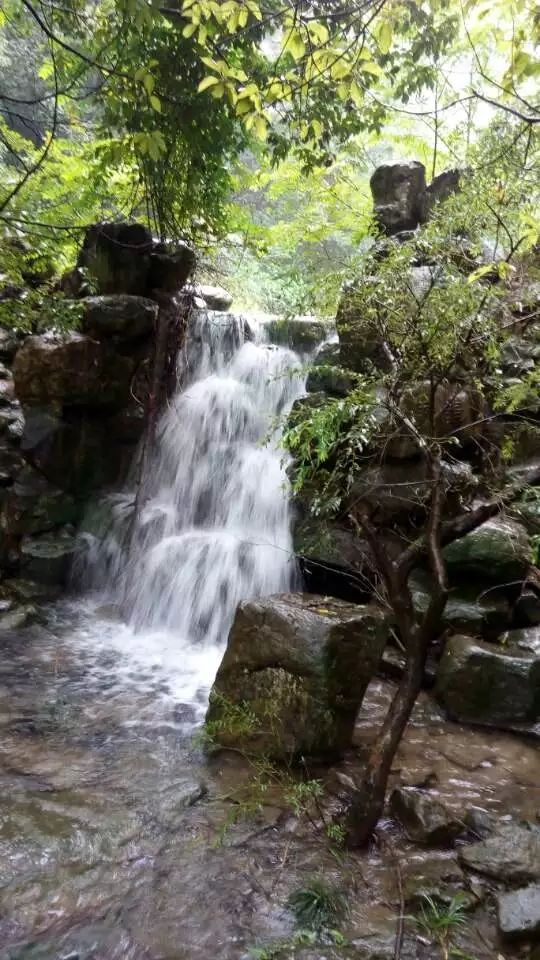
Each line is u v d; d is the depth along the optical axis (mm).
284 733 3748
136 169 7289
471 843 3141
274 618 3883
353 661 3803
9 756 3805
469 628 4809
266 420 7297
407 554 3156
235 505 6793
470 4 2914
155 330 7344
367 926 2633
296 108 5398
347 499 5137
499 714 4297
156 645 5699
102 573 6738
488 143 3738
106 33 5723
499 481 4176
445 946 2537
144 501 6883
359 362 5234
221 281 10891
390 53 5434
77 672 5070
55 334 6738
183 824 3236
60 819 3234
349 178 8148
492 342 3090
